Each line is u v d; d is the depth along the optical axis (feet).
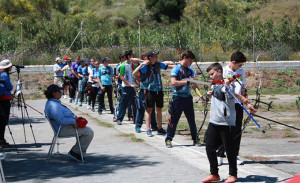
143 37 96.63
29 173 20.99
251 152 26.81
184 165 22.49
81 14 148.56
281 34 97.30
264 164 23.47
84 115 43.93
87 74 50.60
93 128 35.42
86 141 23.82
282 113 45.16
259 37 96.32
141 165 22.54
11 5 134.41
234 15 125.29
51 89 23.63
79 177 20.15
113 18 139.23
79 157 23.58
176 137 31.58
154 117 34.19
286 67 77.10
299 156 25.62
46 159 24.34
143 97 32.60
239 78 22.07
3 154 18.47
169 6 133.28
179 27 100.83
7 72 28.84
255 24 104.53
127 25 134.41
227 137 19.03
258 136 32.27
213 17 125.18
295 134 32.81
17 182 19.29
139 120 33.06
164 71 72.02
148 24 133.28
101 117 41.75
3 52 83.71
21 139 31.19
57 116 23.04
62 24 96.63
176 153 25.68
